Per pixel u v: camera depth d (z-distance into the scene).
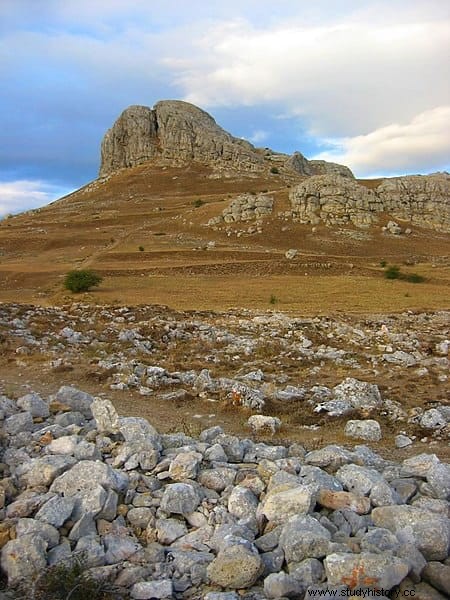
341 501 6.78
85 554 5.88
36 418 10.96
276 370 19.02
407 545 5.74
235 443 9.20
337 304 47.88
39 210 163.75
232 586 5.46
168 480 7.88
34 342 21.08
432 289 61.97
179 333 25.42
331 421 12.98
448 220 121.81
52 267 79.38
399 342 25.59
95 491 6.80
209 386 15.48
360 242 104.31
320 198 118.56
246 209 116.19
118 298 51.34
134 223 123.12
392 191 126.69
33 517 6.72
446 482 7.58
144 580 5.67
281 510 6.54
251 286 62.84
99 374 16.53
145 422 9.75
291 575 5.43
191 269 76.12
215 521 6.70
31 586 5.43
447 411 13.86
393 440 11.81
